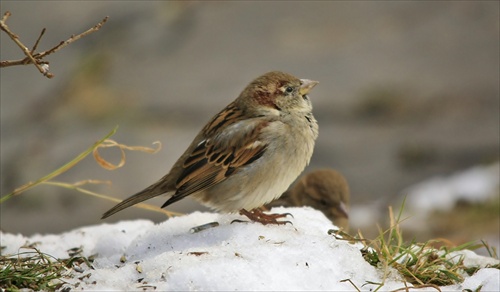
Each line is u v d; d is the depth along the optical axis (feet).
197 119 61.72
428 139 57.41
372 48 71.10
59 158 57.41
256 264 20.94
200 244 23.61
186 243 23.76
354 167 54.95
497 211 44.21
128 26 77.15
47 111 65.21
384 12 77.97
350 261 21.77
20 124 63.93
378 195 51.03
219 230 23.88
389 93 63.05
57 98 67.15
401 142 57.41
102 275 21.16
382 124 60.49
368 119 61.36
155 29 76.79
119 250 26.02
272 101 26.94
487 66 66.85
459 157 54.90
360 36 73.31
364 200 50.47
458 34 72.74
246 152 26.23
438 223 43.98
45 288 20.84
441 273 22.68
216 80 67.26
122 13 78.79
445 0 79.56
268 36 74.38
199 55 72.13
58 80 69.46
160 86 66.90
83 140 59.88
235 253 21.56
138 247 24.30
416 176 53.16
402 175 53.57
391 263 22.63
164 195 27.12
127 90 66.69
